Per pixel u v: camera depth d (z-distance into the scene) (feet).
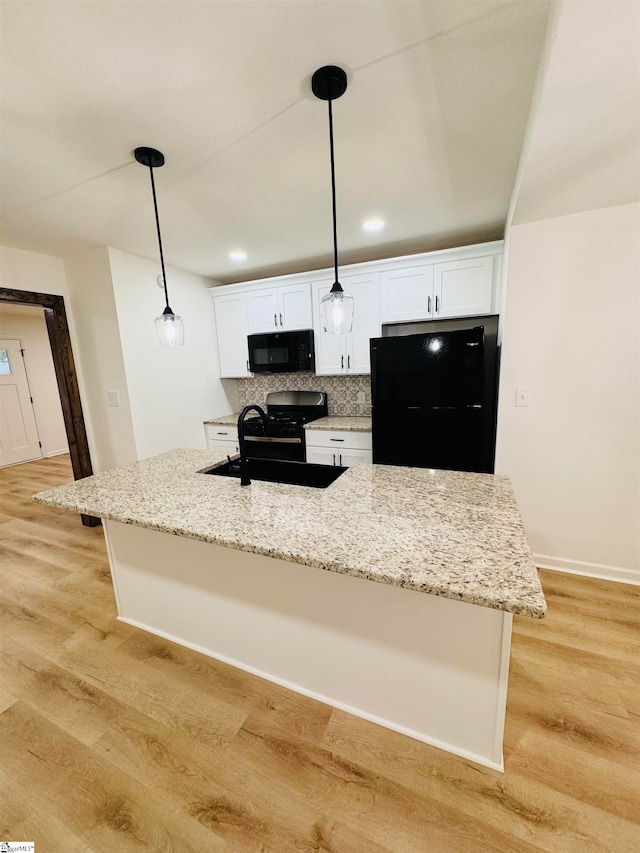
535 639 5.76
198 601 5.58
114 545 6.23
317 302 11.10
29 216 7.14
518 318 7.27
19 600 7.22
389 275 10.02
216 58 3.69
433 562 3.22
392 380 8.89
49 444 19.76
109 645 5.96
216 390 12.95
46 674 5.44
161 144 5.10
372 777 3.98
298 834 3.53
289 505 4.63
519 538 3.62
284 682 5.12
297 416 12.35
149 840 3.52
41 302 9.28
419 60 3.81
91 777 4.07
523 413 7.52
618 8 2.74
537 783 3.85
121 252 9.42
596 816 3.56
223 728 4.56
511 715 4.57
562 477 7.46
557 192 5.77
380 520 4.11
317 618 4.66
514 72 3.97
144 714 4.78
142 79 3.93
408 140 5.20
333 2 3.17
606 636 5.80
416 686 4.24
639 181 5.45
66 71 3.76
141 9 3.16
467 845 3.40
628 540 7.20
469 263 9.16
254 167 5.77
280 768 4.10
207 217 7.54
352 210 7.50
